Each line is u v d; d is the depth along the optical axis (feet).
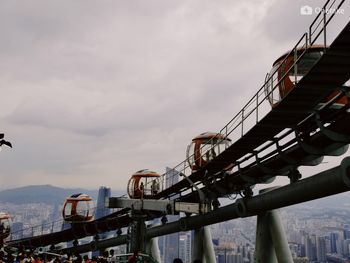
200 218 91.50
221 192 82.79
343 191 44.14
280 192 57.47
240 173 72.54
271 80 68.33
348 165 40.40
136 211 95.96
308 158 56.03
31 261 68.13
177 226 103.50
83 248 169.89
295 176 57.00
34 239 187.83
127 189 151.74
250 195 71.61
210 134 110.93
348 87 41.96
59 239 182.19
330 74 38.91
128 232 99.19
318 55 61.00
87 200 178.50
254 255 70.18
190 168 112.06
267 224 68.64
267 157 63.62
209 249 104.42
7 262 68.64
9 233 224.33
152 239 138.10
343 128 44.88
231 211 76.18
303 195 51.62
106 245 158.20
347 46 33.88
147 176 147.95
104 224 157.69
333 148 50.21
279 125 53.11
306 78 39.68
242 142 61.31
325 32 39.42
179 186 109.40
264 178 70.13
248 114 62.13
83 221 173.88
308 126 52.80
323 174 46.29
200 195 84.58
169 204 88.02
